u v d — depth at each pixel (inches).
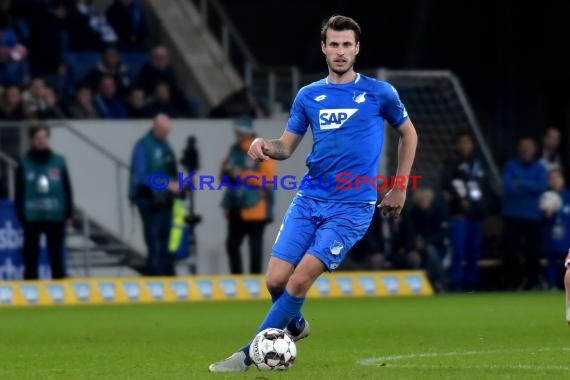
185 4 3609.7
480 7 3686.0
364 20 3649.1
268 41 3636.8
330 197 1250.0
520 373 1217.4
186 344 1627.7
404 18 3668.8
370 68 3649.1
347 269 2938.0
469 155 2844.5
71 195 2603.3
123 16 3324.3
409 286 2839.6
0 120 2817.4
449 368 1275.8
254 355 1227.2
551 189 2883.9
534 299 2566.4
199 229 2930.6
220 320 2079.2
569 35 3663.9
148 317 2161.7
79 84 3125.0
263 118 3058.6
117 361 1405.0
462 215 2829.7
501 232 3061.0
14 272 2714.1
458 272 2851.9
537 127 3673.7
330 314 2186.3
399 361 1369.3
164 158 2674.7
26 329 1908.2
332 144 1248.8
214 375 1194.6
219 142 2942.9
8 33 3110.2
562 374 1205.7
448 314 2161.7
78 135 2842.0
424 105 3314.5
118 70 3102.9
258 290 2748.5
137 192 2677.2
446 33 3686.0
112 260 2908.5
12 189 2770.7
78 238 2883.9
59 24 3161.9
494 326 1893.5
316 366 1306.6
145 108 3009.4
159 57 3112.7
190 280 2714.1
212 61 3486.7
